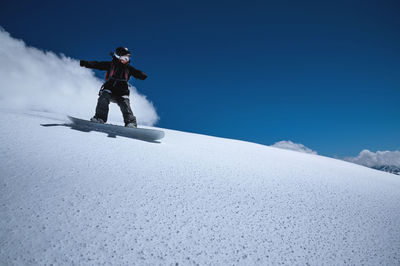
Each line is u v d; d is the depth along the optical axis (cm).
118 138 369
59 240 115
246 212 184
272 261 129
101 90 434
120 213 148
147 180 211
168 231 139
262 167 381
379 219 228
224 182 250
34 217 129
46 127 340
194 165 296
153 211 158
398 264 150
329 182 364
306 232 170
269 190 253
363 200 290
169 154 329
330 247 156
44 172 186
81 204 150
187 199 187
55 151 241
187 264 115
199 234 142
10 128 294
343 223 200
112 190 177
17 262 97
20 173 176
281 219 184
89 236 122
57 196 154
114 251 114
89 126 408
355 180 442
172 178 229
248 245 140
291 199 237
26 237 112
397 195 377
